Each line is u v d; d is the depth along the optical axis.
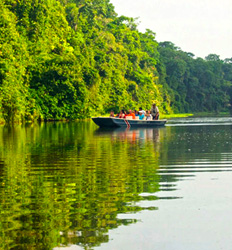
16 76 52.56
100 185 12.38
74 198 10.85
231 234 8.35
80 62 68.19
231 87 172.88
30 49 62.56
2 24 54.28
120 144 24.56
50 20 68.25
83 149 21.84
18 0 65.12
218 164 16.42
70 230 8.52
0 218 9.20
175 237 8.21
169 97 128.12
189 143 25.19
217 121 62.09
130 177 13.69
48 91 60.84
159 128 42.16
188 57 170.75
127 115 45.53
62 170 15.04
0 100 47.25
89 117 66.38
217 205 10.16
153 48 129.88
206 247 7.79
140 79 95.81
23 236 8.21
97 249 7.70
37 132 35.16
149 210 9.78
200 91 163.12
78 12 80.25
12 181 13.04
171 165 16.20
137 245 7.86
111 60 82.00
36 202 10.45
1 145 23.88
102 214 9.48
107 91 79.12
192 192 11.46
